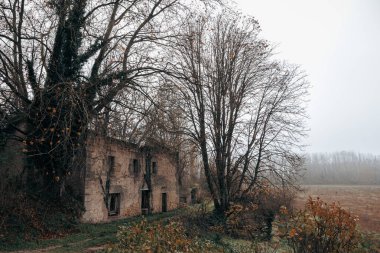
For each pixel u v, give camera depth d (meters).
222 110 23.25
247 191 23.73
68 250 11.62
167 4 18.58
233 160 23.22
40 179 16.59
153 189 27.52
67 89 14.70
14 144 17.02
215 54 23.92
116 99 16.72
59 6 16.03
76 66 16.83
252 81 24.20
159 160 29.11
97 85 16.44
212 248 13.07
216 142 22.97
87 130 16.45
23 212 14.34
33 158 16.33
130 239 10.33
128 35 18.02
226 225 20.05
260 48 24.05
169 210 30.45
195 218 19.84
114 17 18.33
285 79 24.80
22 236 12.96
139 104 17.03
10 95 15.88
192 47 21.73
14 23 15.93
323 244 9.58
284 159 23.70
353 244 9.84
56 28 16.47
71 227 15.80
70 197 17.58
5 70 15.22
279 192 23.88
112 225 18.62
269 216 23.06
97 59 17.50
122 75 16.67
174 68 17.50
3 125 15.90
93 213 18.97
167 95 18.50
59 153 15.91
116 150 22.09
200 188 32.44
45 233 14.14
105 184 20.52
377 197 53.09
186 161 28.88
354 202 45.16
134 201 24.31
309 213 9.95
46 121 15.55
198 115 23.05
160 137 24.47
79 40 17.06
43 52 16.33
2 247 11.63
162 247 9.77
